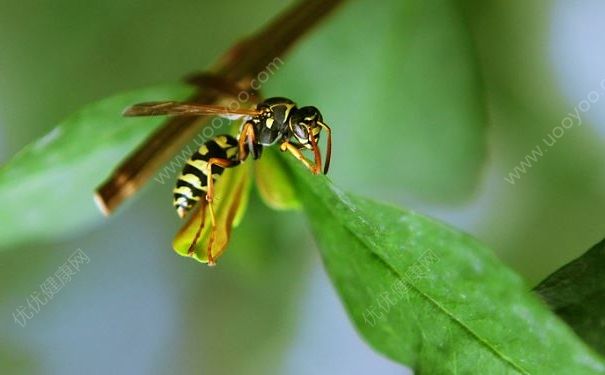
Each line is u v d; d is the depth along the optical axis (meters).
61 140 0.19
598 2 0.21
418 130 0.21
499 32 0.21
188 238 0.17
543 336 0.16
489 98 0.21
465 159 0.21
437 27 0.21
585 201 0.21
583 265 0.16
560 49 0.21
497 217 0.22
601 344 0.16
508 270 0.16
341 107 0.21
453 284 0.16
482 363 0.17
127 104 0.19
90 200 0.19
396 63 0.21
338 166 0.21
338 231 0.17
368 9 0.21
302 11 0.19
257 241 0.21
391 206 0.16
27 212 0.19
